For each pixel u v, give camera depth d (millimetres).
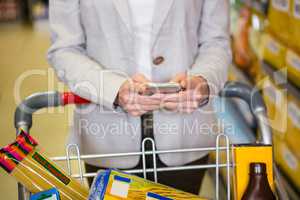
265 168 1032
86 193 1072
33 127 1974
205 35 1497
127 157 1444
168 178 1528
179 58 1403
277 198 1072
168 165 1466
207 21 1485
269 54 2756
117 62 1407
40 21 10180
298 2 2221
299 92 2201
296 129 2236
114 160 1452
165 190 1038
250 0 3266
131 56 1399
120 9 1340
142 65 1413
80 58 1337
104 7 1354
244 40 3369
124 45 1386
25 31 8727
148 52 1403
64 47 1403
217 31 1485
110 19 1369
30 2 10297
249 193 1023
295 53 2268
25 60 6000
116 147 1448
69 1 1403
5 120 3674
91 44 1431
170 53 1405
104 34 1387
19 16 10227
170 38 1394
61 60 1358
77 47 1431
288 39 2389
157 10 1351
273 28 2697
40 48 6930
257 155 1058
